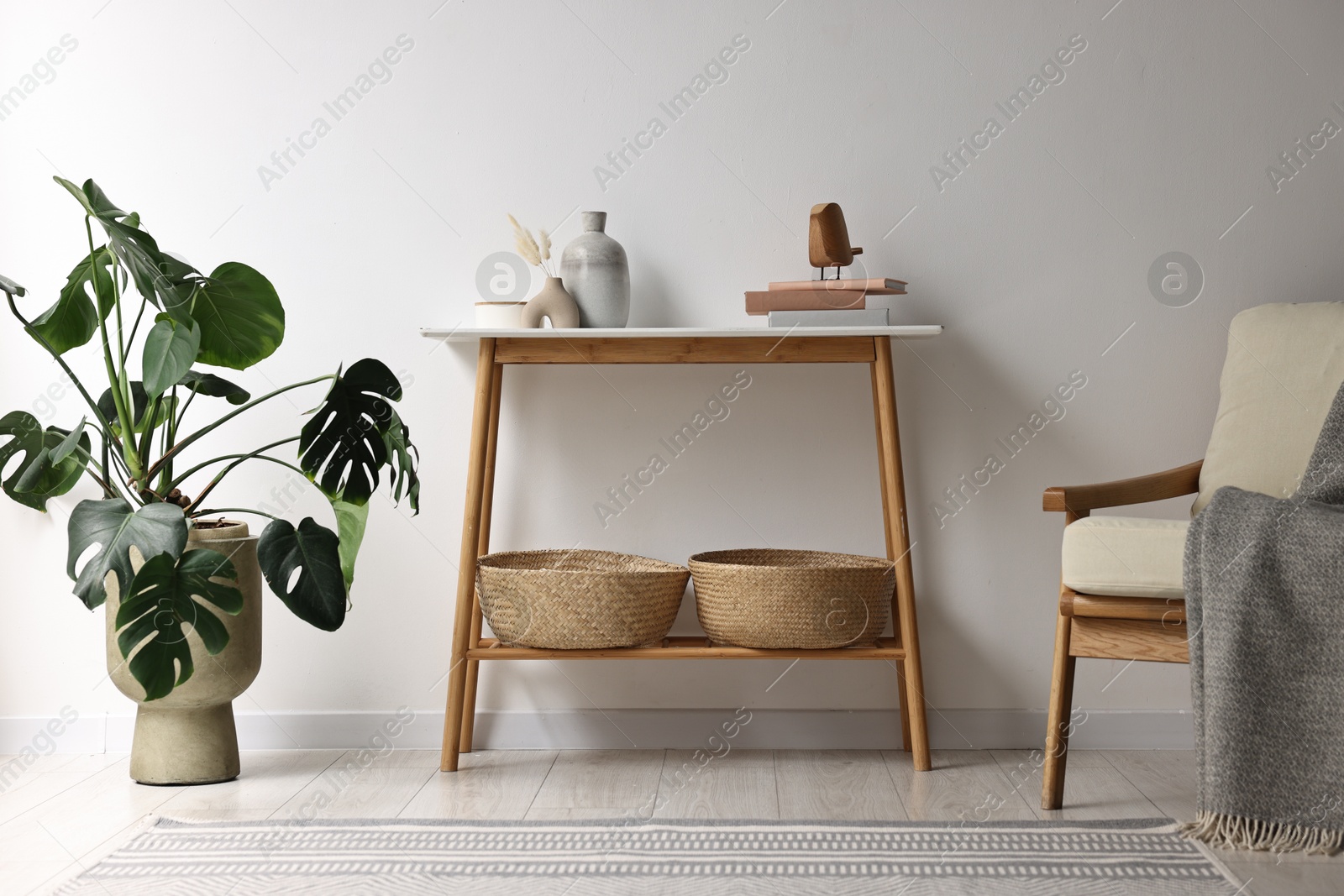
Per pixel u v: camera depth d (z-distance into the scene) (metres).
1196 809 1.75
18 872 1.51
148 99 2.21
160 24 2.21
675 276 2.22
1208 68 2.18
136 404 2.10
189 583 1.72
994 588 2.21
